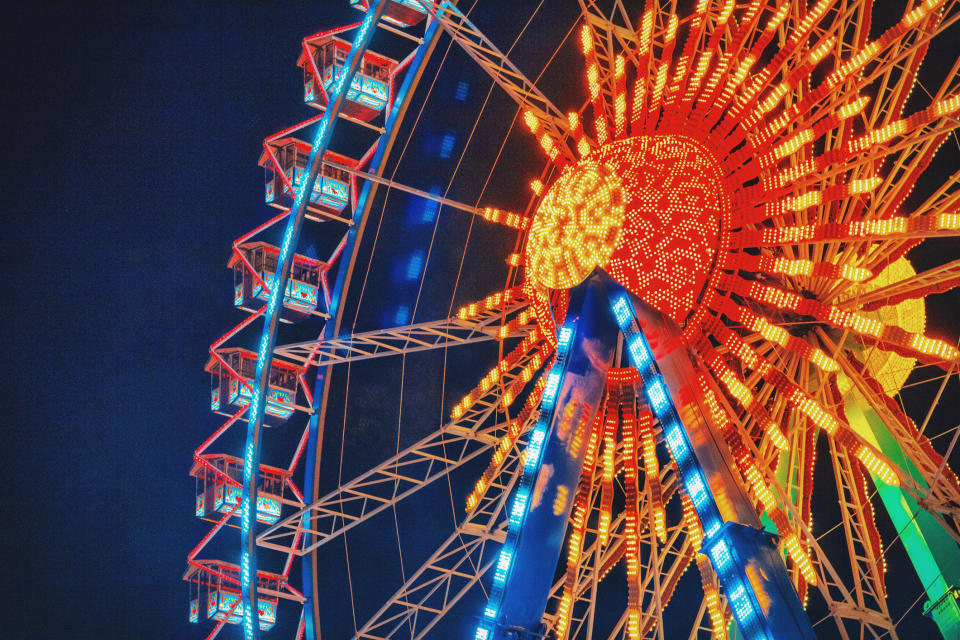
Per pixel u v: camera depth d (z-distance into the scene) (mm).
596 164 23062
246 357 32719
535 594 20297
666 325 20922
